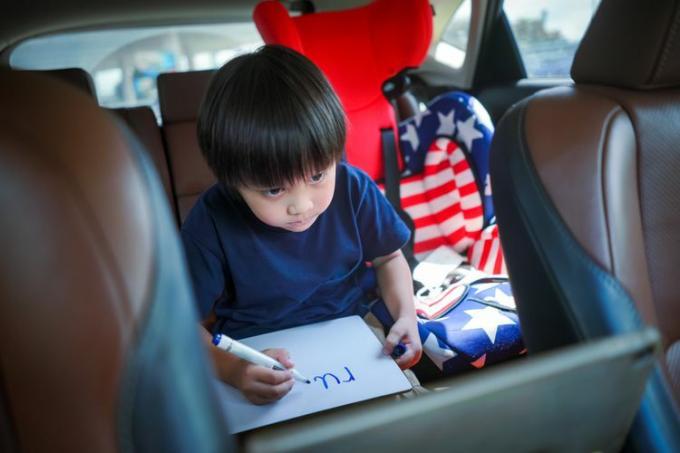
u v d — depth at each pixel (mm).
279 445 365
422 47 1599
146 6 2393
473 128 1445
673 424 700
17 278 371
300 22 1668
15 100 378
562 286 735
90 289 381
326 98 795
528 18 2248
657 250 772
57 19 2344
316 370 814
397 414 386
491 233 1424
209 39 2658
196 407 425
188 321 422
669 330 786
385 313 1044
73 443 400
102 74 2615
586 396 446
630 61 766
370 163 1628
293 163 753
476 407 406
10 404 389
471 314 1099
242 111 748
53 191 370
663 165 764
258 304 964
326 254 976
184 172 1776
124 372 390
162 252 407
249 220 928
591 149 729
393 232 1043
